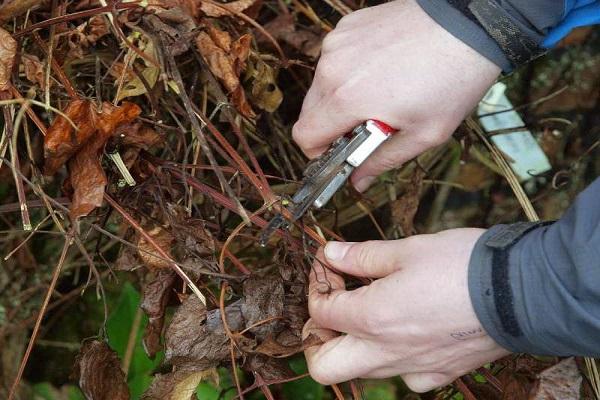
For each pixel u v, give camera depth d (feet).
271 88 2.64
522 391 2.31
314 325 2.27
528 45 2.26
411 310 2.03
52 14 2.45
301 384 2.84
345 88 2.28
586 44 3.46
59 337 3.20
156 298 2.38
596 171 3.37
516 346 2.00
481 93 2.34
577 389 2.21
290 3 2.96
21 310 3.12
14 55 2.23
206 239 2.37
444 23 2.24
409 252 2.10
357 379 2.35
